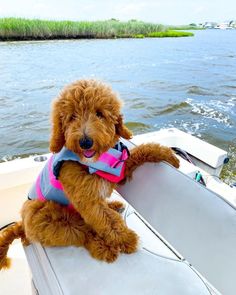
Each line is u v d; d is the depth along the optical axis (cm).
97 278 97
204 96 525
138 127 381
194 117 421
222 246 90
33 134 322
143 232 122
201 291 92
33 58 557
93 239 109
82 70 558
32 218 111
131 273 99
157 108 448
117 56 707
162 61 800
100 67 623
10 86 446
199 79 641
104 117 98
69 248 109
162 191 113
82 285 94
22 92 426
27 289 153
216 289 90
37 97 412
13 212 184
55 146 102
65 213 114
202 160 221
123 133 107
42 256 109
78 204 104
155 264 103
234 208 94
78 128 92
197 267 95
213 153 211
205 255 93
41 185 119
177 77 654
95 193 104
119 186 131
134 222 129
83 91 97
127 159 124
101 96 97
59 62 568
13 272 162
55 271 100
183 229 102
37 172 180
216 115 429
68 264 102
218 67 769
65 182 105
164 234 108
